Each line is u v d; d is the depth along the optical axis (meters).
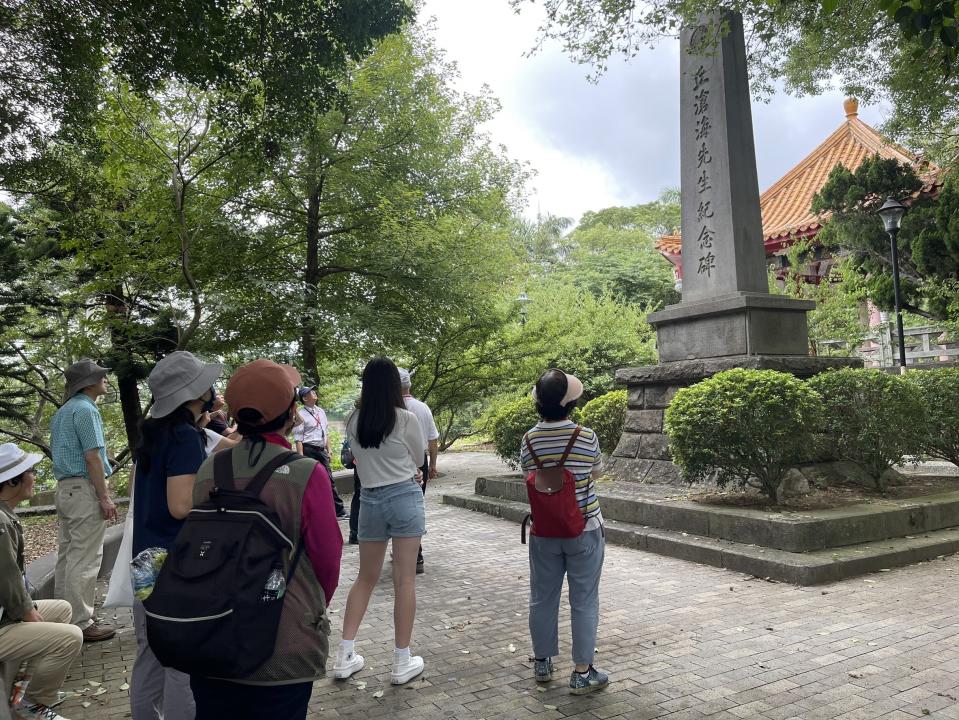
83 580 4.59
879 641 3.98
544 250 40.53
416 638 4.41
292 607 2.01
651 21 7.38
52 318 10.65
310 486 2.11
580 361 17.91
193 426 2.79
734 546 5.89
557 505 3.43
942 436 7.47
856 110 20.67
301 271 12.63
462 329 13.98
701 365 8.01
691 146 8.93
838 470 7.39
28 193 8.60
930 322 15.43
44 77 6.55
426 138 11.78
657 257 30.67
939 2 3.54
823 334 15.02
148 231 9.52
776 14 8.30
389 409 3.84
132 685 2.80
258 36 6.49
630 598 5.03
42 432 12.67
